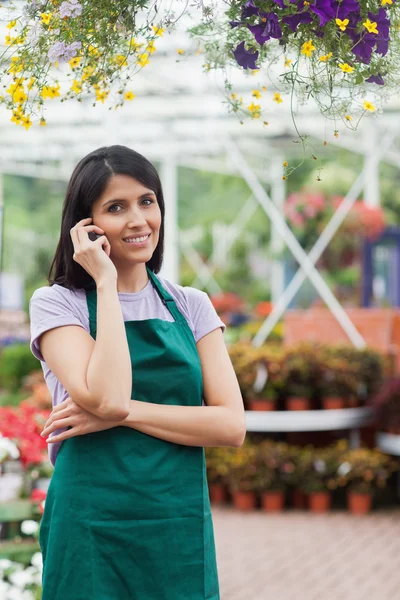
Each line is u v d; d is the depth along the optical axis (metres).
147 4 2.26
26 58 2.22
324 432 7.76
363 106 2.28
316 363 7.31
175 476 2.17
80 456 2.14
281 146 11.04
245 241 15.98
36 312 2.23
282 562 5.67
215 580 2.23
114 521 2.11
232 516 7.06
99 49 2.26
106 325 2.09
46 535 2.20
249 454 7.30
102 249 2.20
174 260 9.75
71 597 2.09
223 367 2.34
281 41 2.19
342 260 9.65
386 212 18.19
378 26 2.13
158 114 8.61
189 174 21.08
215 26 2.38
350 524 6.73
